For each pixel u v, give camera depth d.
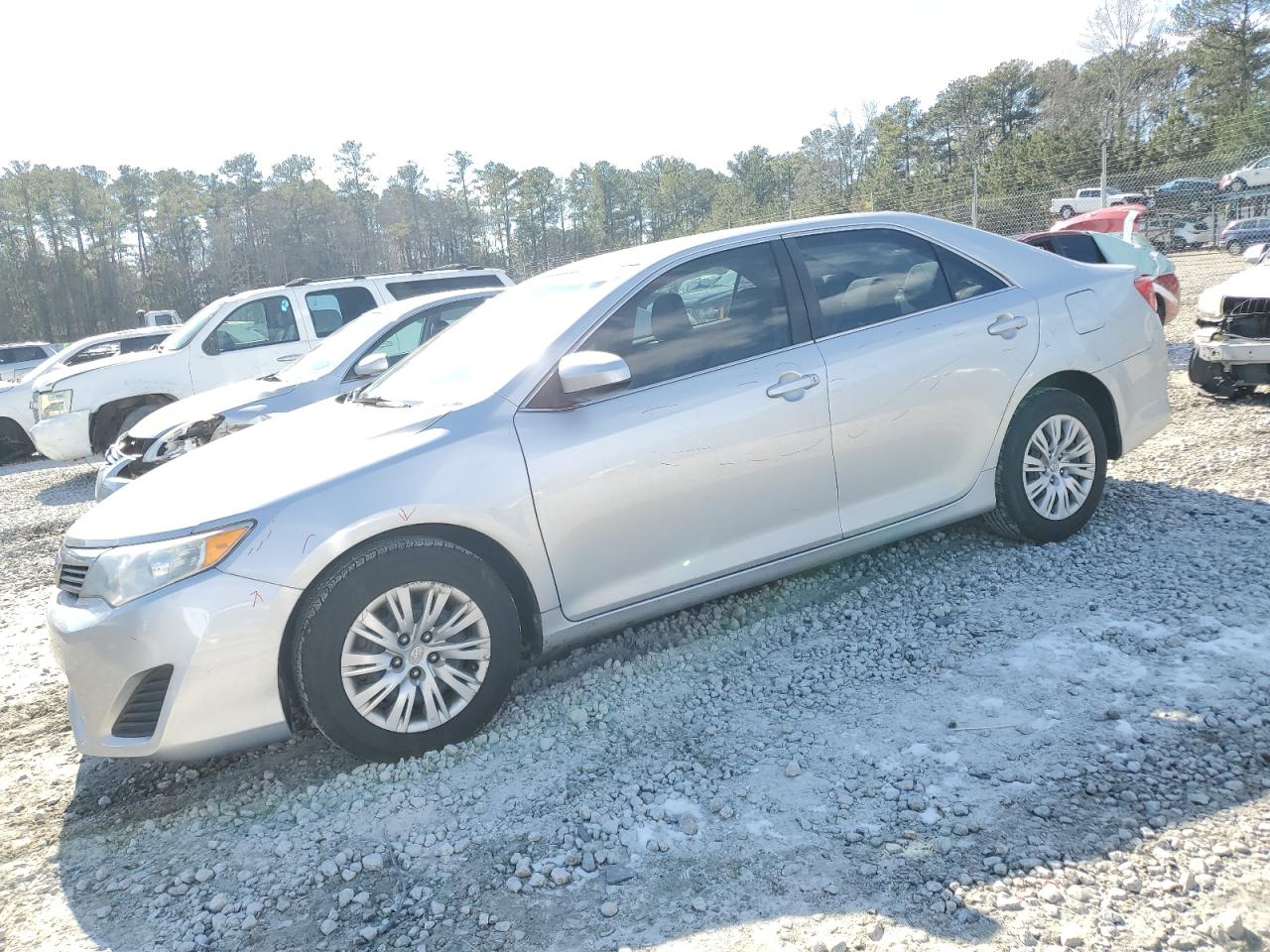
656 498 3.64
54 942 2.60
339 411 4.03
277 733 3.18
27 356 27.89
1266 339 7.14
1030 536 4.55
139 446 7.19
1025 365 4.39
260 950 2.46
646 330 3.79
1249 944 2.07
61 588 3.39
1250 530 4.54
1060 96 73.19
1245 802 2.55
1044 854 2.44
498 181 125.44
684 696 3.61
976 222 26.98
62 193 111.00
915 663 3.62
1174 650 3.44
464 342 4.25
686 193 120.12
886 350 4.09
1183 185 30.36
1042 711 3.15
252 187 130.00
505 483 3.39
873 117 75.12
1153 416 4.88
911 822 2.65
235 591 3.05
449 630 3.32
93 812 3.32
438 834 2.88
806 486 3.94
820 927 2.27
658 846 2.68
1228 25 61.50
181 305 114.81
